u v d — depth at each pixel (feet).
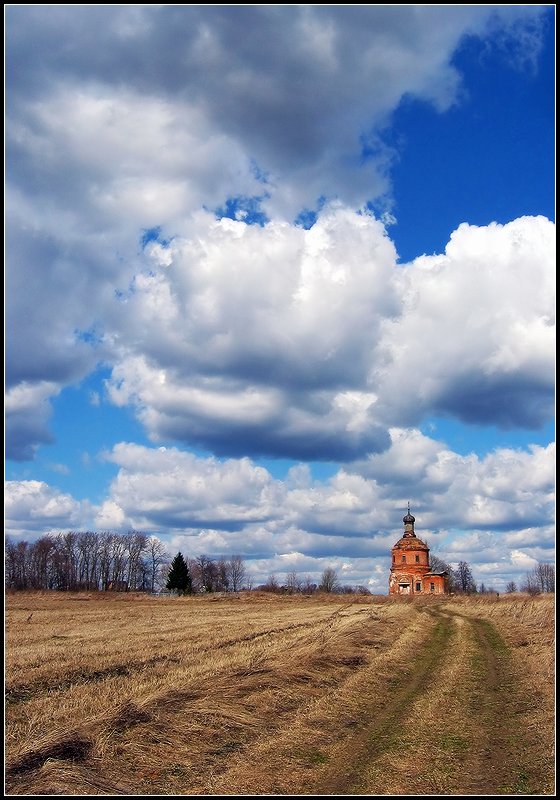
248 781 41.96
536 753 48.06
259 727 53.62
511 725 56.70
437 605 274.16
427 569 419.74
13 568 477.77
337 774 43.93
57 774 39.60
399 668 87.15
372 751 49.08
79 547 518.37
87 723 49.08
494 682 78.33
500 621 172.04
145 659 88.33
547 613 148.66
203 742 48.83
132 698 58.80
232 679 68.08
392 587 418.51
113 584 522.47
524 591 398.21
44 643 112.06
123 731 48.49
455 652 107.24
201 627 146.00
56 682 72.08
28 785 38.27
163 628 143.64
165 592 425.28
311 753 48.24
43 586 492.13
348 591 485.56
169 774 42.68
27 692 66.74
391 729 55.62
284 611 220.43
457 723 57.62
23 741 47.44
